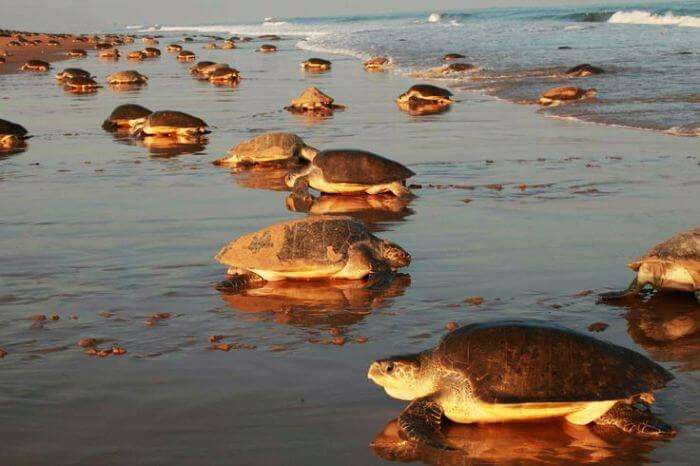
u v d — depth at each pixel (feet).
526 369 19.94
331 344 26.68
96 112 53.57
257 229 33.32
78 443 20.07
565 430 20.44
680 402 21.79
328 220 30.60
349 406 22.02
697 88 50.34
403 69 76.95
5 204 35.83
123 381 23.90
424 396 20.94
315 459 19.17
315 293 29.89
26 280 30.58
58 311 29.25
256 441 20.12
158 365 25.12
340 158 36.32
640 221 33.12
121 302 29.55
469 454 19.31
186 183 38.14
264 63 94.89
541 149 41.19
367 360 25.21
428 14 326.24
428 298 29.53
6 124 45.29
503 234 32.65
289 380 23.85
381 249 30.63
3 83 74.02
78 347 26.68
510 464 18.79
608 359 20.13
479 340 20.72
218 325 28.68
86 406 22.22
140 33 263.70
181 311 29.22
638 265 29.25
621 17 147.95
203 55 115.44
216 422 21.20
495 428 20.62
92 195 36.65
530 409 19.84
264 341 27.12
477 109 50.88
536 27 144.97
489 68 70.54
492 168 38.81
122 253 31.91
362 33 164.86
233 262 30.30
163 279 30.55
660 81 53.52
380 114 50.55
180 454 19.47
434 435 19.53
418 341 26.66
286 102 55.67
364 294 29.76
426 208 34.94
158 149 43.70
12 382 23.88
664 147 40.32
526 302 29.25
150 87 69.00
